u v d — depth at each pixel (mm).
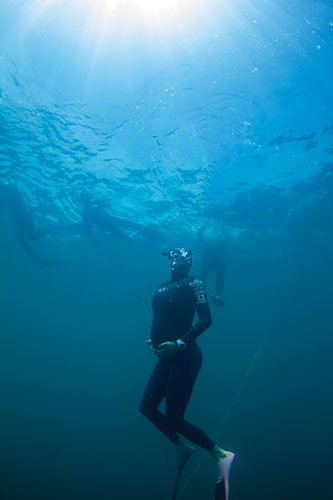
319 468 17047
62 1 9047
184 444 2500
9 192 11516
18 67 9188
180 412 2451
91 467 18531
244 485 16531
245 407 23766
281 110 9719
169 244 20969
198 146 11047
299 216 16703
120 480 17516
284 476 16797
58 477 17266
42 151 11617
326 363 36094
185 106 9875
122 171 12570
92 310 39344
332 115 9805
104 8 9297
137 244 22703
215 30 8891
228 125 10211
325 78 8945
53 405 26547
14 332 47562
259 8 8352
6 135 10922
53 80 9695
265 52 8781
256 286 31781
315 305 35969
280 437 20656
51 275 29828
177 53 9328
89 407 25359
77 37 9594
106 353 48375
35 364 46406
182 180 13039
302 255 24203
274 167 12258
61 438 22125
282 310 36562
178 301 2666
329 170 12656
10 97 9602
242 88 9344
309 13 7965
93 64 9781
